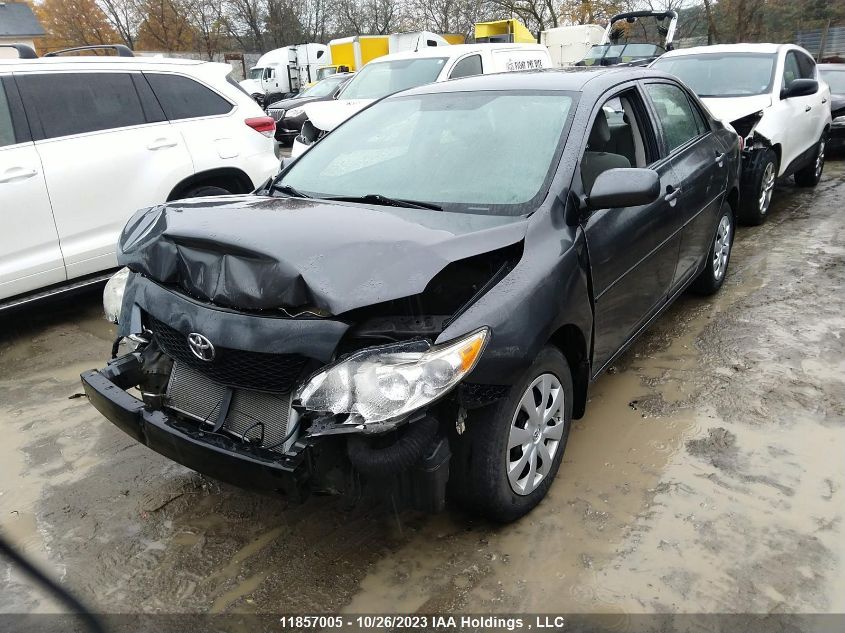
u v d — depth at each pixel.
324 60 28.20
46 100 4.75
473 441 2.40
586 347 2.88
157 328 2.57
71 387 4.06
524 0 30.86
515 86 3.43
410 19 42.59
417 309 2.33
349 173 3.31
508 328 2.33
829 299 4.96
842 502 2.78
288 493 2.12
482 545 2.60
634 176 2.75
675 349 4.26
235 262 2.26
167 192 5.26
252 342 2.19
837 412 3.45
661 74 4.21
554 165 2.91
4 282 4.48
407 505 2.25
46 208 4.63
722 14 25.03
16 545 2.69
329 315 2.15
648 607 2.29
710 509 2.76
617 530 2.66
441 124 3.35
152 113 5.27
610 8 28.03
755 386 3.75
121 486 3.06
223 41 40.84
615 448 3.21
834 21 29.19
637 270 3.35
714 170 4.39
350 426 2.07
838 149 10.91
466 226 2.58
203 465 2.30
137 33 38.66
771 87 7.16
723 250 5.05
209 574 2.51
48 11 37.31
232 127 5.74
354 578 2.46
